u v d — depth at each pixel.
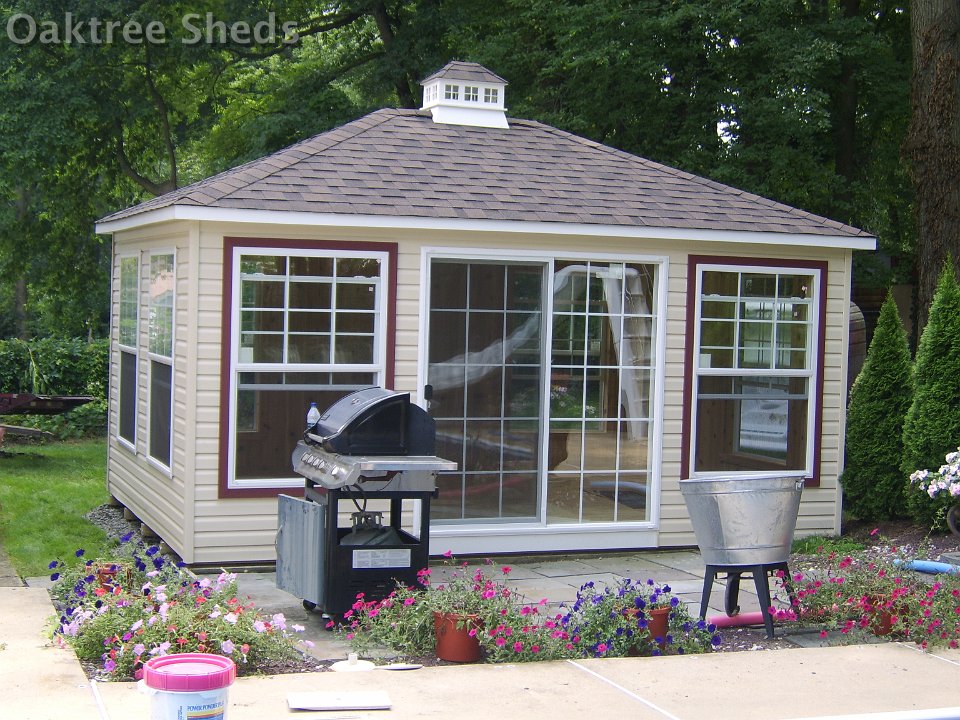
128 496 10.65
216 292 8.31
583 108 18.39
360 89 22.66
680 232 9.34
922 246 14.42
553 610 7.40
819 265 10.02
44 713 4.87
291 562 7.07
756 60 18.05
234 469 8.41
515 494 9.22
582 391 9.38
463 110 10.62
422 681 5.62
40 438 16.72
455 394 9.02
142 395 10.11
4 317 35.00
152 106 20.75
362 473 6.61
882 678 5.90
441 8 21.31
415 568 6.77
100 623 5.84
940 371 9.95
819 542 9.78
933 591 7.11
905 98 19.42
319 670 5.87
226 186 8.38
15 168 19.97
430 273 8.91
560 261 9.23
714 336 9.73
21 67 19.34
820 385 10.08
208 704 3.86
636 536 9.55
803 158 17.67
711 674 5.89
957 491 8.45
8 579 8.21
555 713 5.14
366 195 8.73
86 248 23.39
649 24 16.92
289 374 8.55
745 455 9.90
